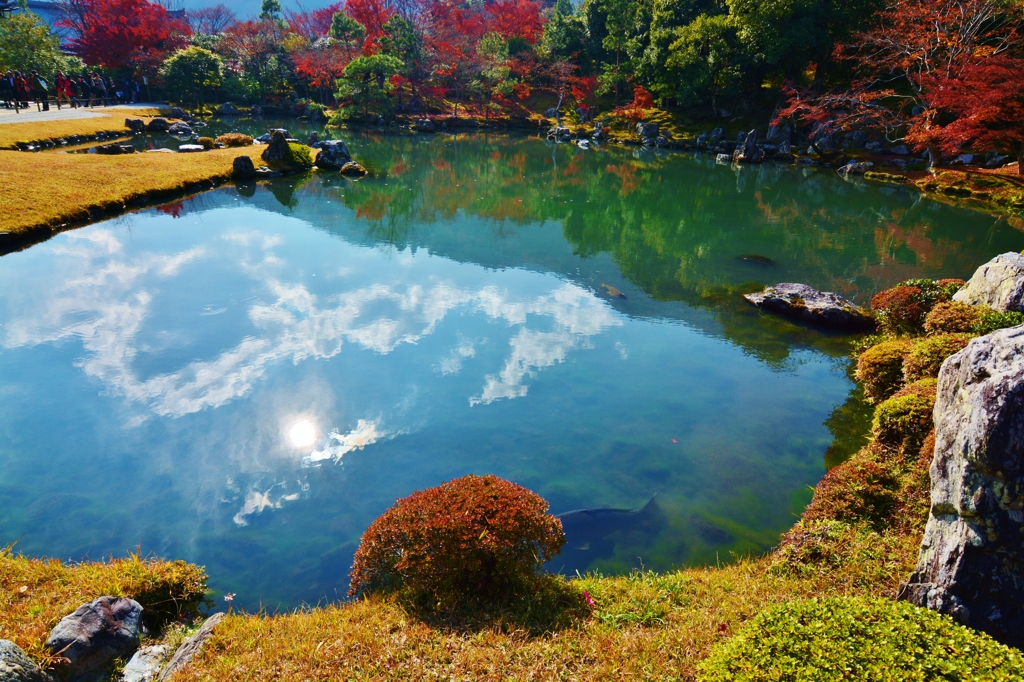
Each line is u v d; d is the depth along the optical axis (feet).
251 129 179.63
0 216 66.54
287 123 200.64
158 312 50.24
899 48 132.26
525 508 20.11
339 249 72.43
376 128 201.16
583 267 70.85
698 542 26.32
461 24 270.67
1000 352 15.72
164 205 86.79
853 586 20.81
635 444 33.94
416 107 226.17
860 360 38.11
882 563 21.72
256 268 63.10
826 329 52.29
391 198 104.88
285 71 231.30
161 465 30.83
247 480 29.96
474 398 38.52
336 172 122.83
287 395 37.83
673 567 24.66
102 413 35.19
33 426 33.63
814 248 80.94
